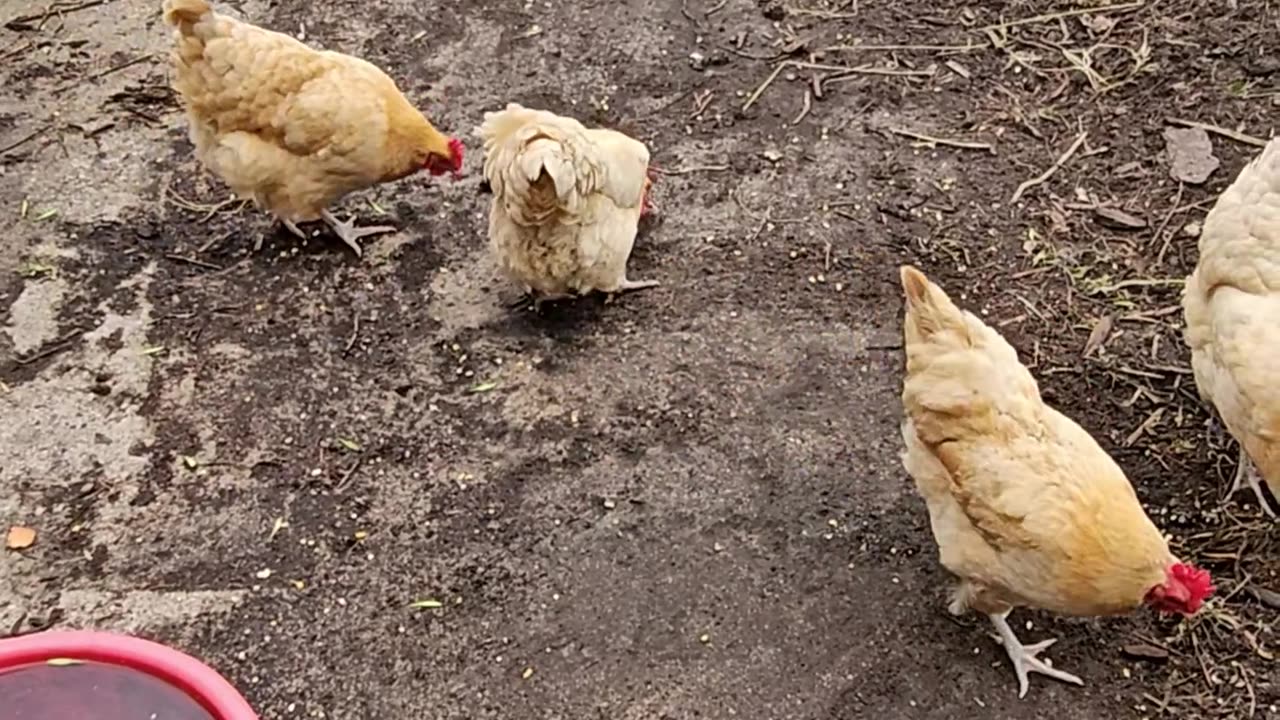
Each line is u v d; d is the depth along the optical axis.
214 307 2.72
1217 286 2.31
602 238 2.57
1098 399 2.54
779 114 2.99
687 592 2.36
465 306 2.72
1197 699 2.24
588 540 2.42
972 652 2.29
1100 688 2.26
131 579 2.39
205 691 2.13
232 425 2.56
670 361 2.62
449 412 2.57
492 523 2.44
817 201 2.84
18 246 2.80
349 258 2.79
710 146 2.94
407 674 2.30
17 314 2.70
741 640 2.31
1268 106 2.93
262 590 2.38
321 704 2.27
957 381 2.17
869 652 2.30
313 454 2.53
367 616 2.35
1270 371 2.19
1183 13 3.10
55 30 3.19
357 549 2.42
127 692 2.16
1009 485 2.14
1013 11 3.15
